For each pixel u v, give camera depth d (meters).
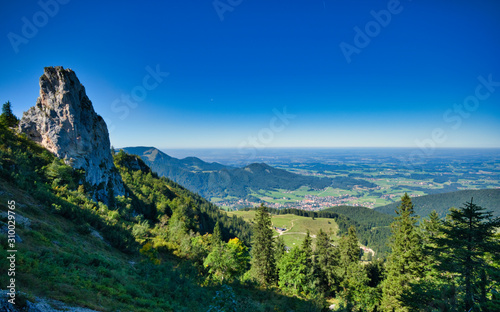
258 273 44.72
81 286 13.95
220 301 10.11
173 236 52.38
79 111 58.06
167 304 17.09
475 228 20.86
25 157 41.66
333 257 49.16
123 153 131.00
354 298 37.88
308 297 39.00
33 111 54.84
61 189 41.09
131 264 27.06
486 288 20.16
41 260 15.40
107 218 41.81
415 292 24.27
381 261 51.78
